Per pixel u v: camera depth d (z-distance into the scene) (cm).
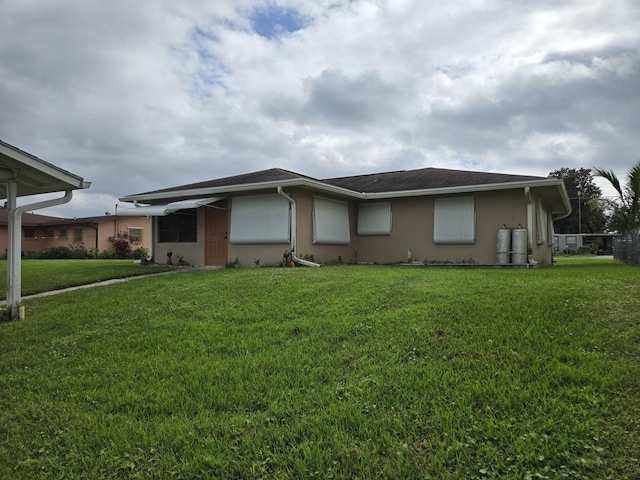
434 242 1395
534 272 960
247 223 1335
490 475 239
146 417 334
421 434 287
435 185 1392
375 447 271
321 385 370
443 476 240
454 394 329
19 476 267
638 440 257
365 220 1548
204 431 305
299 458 268
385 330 489
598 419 281
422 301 605
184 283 882
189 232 1492
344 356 428
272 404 337
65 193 751
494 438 272
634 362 359
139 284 932
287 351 452
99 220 2934
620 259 1816
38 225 3181
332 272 968
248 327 543
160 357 459
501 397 317
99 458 281
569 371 345
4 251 3008
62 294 867
